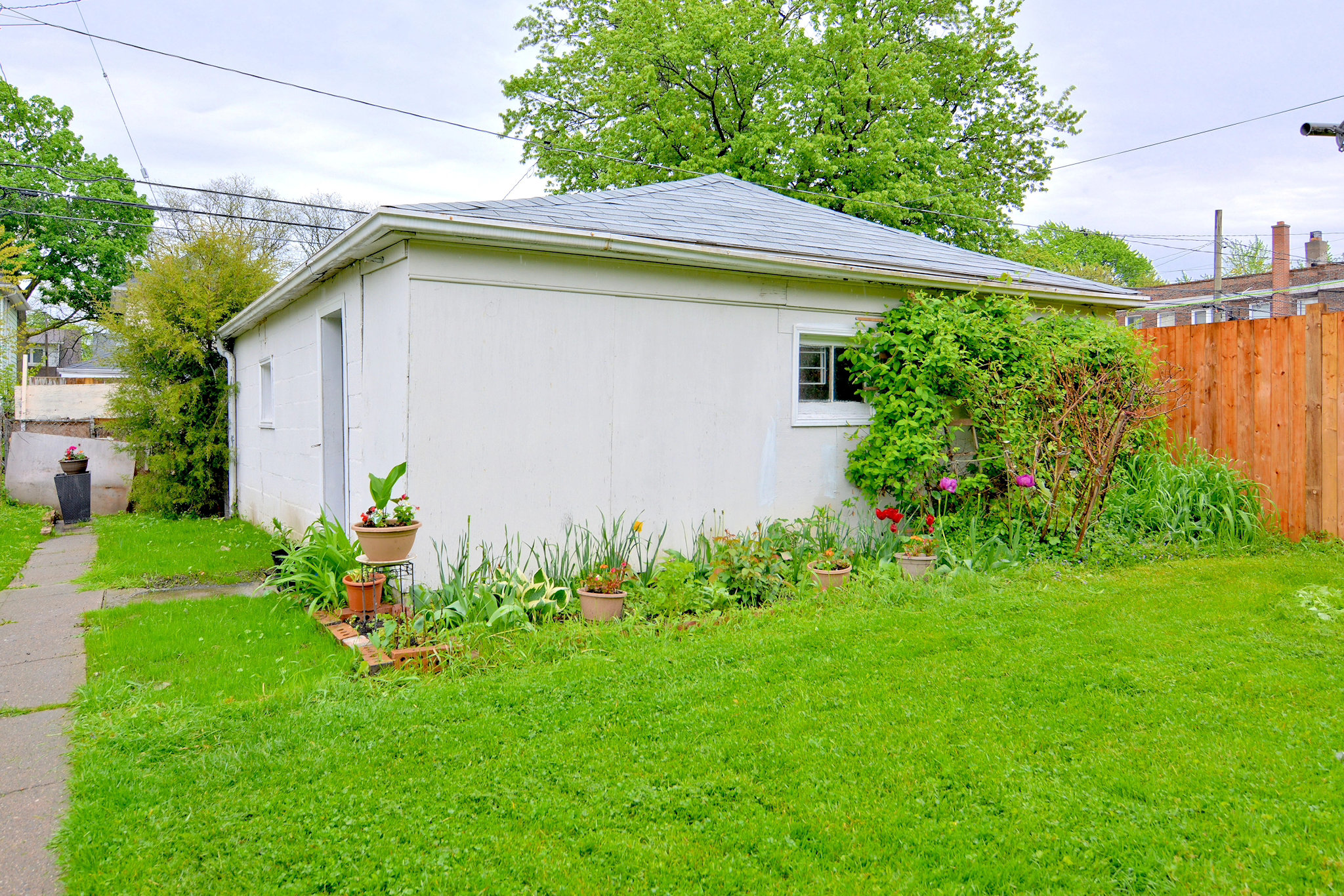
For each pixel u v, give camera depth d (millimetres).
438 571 4980
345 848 2412
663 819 2568
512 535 5250
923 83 19844
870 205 17906
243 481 10992
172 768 2959
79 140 24156
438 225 4625
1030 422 6520
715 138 19484
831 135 18719
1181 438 7895
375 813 2613
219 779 2852
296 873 2299
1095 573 5809
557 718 3332
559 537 5445
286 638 4688
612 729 3215
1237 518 6871
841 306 6805
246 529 9641
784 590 5371
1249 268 40500
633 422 5754
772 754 2969
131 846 2445
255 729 3270
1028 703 3404
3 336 13453
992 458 6648
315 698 3605
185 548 8195
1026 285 7379
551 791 2740
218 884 2262
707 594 5078
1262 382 7203
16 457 11875
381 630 4430
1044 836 2422
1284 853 2301
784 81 18953
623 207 6641
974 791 2686
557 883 2242
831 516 6840
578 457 5512
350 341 6020
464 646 4117
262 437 9703
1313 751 2914
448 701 3512
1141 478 7164
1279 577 5570
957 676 3715
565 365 5438
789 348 6547
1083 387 6379
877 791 2709
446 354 4973
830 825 2506
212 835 2498
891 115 19328
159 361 11078
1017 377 6500
